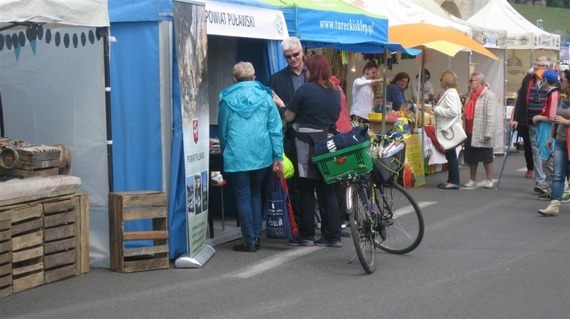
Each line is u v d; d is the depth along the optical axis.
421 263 7.40
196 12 7.36
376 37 11.12
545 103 11.01
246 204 7.79
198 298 6.25
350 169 6.99
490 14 21.19
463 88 17.02
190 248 7.21
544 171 11.32
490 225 9.35
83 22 6.22
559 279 6.78
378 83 14.23
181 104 7.07
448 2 23.42
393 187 7.70
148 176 7.30
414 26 13.20
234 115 7.55
